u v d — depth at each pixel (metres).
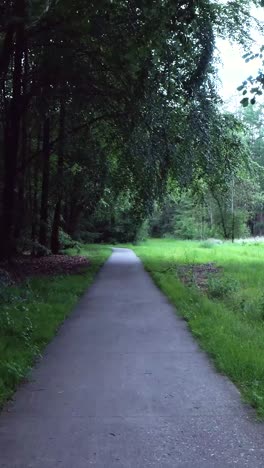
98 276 17.73
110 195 26.97
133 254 33.16
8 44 15.16
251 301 11.33
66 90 17.12
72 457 3.92
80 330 8.64
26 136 22.67
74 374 6.11
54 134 26.16
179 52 13.62
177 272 18.20
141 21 10.95
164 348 7.38
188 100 17.39
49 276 16.28
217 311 9.67
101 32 13.53
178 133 18.72
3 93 18.98
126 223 52.94
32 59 19.03
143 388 5.57
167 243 54.56
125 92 16.73
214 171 21.11
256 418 4.69
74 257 26.53
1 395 5.21
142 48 10.09
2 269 14.95
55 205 28.64
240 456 3.93
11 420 4.69
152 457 3.92
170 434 4.34
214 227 58.66
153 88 15.73
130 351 7.21
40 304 10.51
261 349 6.81
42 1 11.79
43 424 4.58
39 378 5.97
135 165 20.09
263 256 27.22
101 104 17.97
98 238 54.16
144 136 17.94
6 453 4.00
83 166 22.89
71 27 13.58
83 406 5.03
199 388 5.55
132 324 9.16
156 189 20.88
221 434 4.34
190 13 8.85
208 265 21.75
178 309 10.59
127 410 4.91
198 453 3.98
